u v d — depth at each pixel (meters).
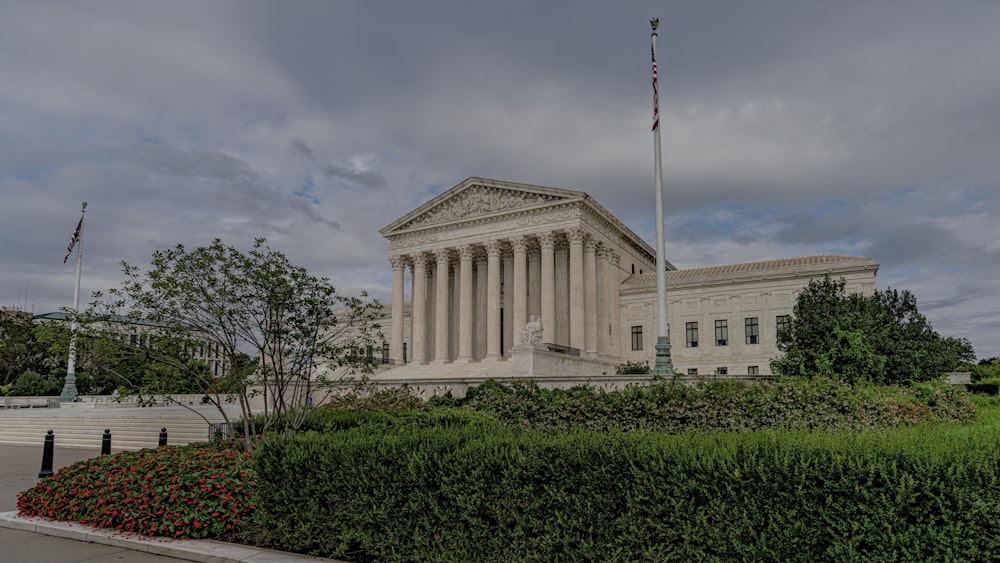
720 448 8.70
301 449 11.86
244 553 11.75
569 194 65.62
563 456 9.26
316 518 11.31
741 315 67.69
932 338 43.44
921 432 10.34
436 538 10.16
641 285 72.94
